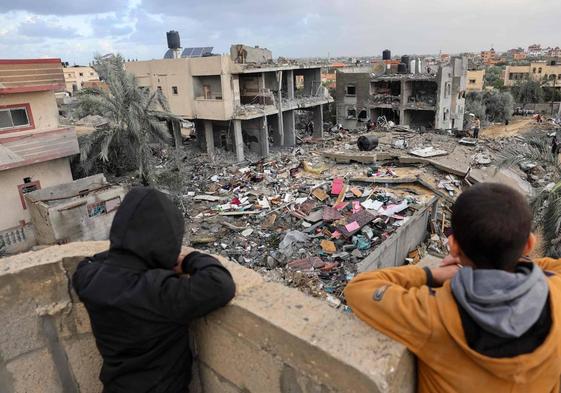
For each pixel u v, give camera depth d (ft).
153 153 90.17
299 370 5.24
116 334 5.52
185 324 5.75
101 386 7.89
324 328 5.14
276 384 5.65
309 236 53.01
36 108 55.11
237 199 67.87
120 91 70.23
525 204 4.16
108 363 5.75
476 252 4.17
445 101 124.26
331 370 4.81
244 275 6.61
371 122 130.11
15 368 7.00
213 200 69.77
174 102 101.09
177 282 5.32
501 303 3.80
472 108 171.42
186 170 78.33
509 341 3.80
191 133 135.13
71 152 58.23
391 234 50.21
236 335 5.94
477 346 3.91
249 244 53.31
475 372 4.09
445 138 99.60
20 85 53.26
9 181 53.42
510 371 3.80
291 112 115.03
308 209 61.00
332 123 147.74
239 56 103.40
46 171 57.21
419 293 4.58
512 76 268.41
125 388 5.67
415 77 125.18
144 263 5.59
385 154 80.43
